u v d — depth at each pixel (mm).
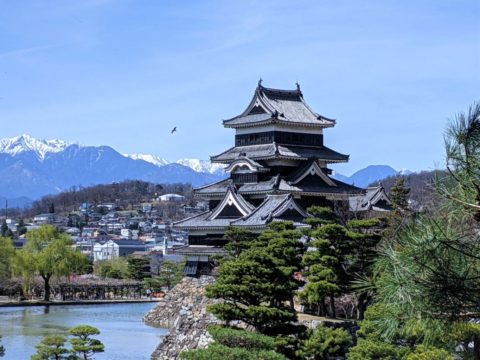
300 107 108250
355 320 59656
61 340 58312
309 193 97375
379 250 16438
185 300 94312
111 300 137000
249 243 70312
